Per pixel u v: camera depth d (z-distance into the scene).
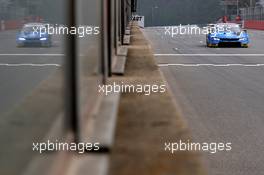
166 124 4.71
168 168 3.38
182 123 4.79
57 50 3.19
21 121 2.56
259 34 52.88
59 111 3.21
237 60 20.70
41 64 2.94
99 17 6.43
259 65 18.47
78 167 3.33
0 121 2.33
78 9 3.61
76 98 3.59
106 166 3.37
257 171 5.45
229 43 29.89
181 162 3.51
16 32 2.54
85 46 4.34
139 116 5.12
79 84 3.62
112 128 4.22
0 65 2.47
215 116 8.62
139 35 31.66
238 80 13.91
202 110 9.22
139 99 6.32
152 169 3.36
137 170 3.33
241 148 6.41
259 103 10.06
